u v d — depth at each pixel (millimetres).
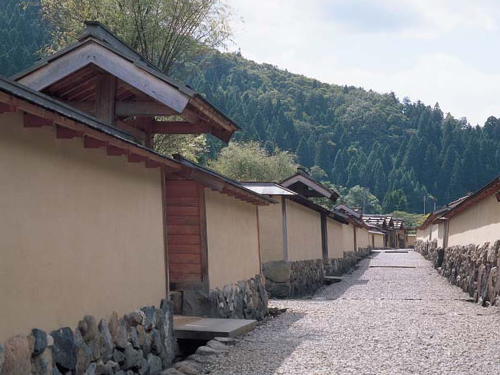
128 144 5488
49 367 4520
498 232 13172
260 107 156875
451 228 24531
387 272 27734
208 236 9633
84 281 5352
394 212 111625
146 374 6457
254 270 12758
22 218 4406
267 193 16625
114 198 6109
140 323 6453
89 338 5285
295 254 18312
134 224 6609
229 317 10188
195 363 6633
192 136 22125
